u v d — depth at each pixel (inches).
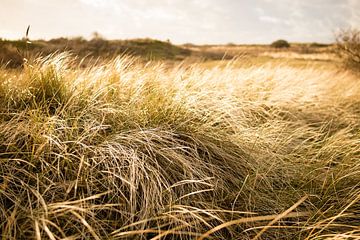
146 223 76.9
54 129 87.7
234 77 195.3
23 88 104.9
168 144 103.0
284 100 184.9
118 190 81.9
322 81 265.3
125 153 88.0
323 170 112.4
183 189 87.4
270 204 94.1
